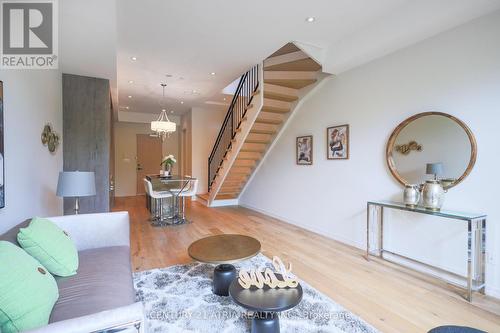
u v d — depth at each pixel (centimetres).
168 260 318
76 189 247
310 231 453
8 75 212
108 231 243
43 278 134
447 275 269
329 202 418
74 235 231
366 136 355
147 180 541
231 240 267
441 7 243
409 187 285
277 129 541
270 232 447
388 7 276
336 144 402
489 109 238
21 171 237
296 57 465
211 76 486
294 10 277
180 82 525
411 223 303
